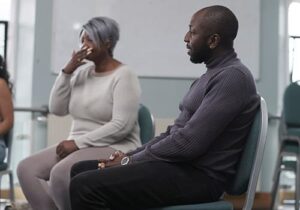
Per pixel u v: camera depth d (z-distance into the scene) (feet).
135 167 8.63
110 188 8.41
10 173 16.25
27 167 12.52
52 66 21.36
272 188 20.95
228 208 8.79
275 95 22.36
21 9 22.57
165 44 21.76
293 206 22.59
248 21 22.12
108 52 12.88
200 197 8.73
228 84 8.68
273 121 21.95
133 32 21.65
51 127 20.56
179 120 9.43
